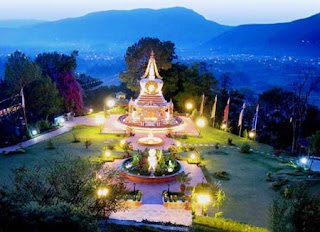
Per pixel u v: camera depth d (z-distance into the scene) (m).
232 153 54.31
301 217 18.42
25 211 18.20
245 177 43.75
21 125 66.88
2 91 69.31
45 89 67.62
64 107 76.12
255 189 39.75
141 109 66.88
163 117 67.56
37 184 23.69
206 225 29.12
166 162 44.12
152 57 70.00
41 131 62.69
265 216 32.75
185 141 59.28
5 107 68.19
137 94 95.12
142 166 42.41
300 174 43.22
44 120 67.00
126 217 31.56
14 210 18.11
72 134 61.16
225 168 46.91
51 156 48.00
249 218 32.34
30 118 71.06
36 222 17.72
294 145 74.12
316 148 47.16
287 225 18.67
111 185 27.08
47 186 26.61
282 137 78.31
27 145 54.12
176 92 85.44
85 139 57.91
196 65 86.50
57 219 18.05
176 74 83.00
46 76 71.50
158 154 43.62
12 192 22.17
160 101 68.25
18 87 66.38
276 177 42.81
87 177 25.81
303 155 55.31
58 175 24.48
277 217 19.45
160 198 36.41
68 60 78.00
